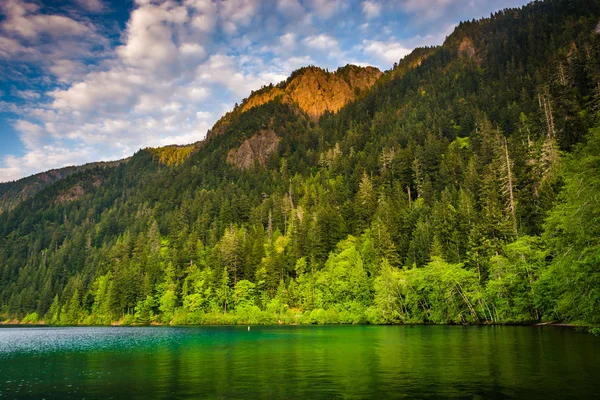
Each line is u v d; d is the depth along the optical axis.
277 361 35.72
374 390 22.53
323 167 199.00
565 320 63.03
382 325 85.06
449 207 105.00
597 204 34.22
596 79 114.00
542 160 92.12
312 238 116.75
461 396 20.61
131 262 140.88
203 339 62.78
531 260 68.75
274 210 157.38
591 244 36.78
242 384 25.67
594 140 37.03
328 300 102.38
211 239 146.00
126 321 124.75
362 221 121.81
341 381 25.47
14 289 182.62
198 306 116.50
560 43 194.75
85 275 160.38
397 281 87.31
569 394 20.44
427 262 93.94
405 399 20.36
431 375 26.42
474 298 73.69
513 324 71.19
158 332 85.69
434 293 80.44
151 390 24.77
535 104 144.88
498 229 80.06
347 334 63.28
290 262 119.00
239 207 162.12
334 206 141.25
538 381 23.53
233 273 121.12
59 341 68.25
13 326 146.75
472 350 37.97
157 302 124.44
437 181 129.12
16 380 29.86
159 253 149.00
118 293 130.88
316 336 61.81
